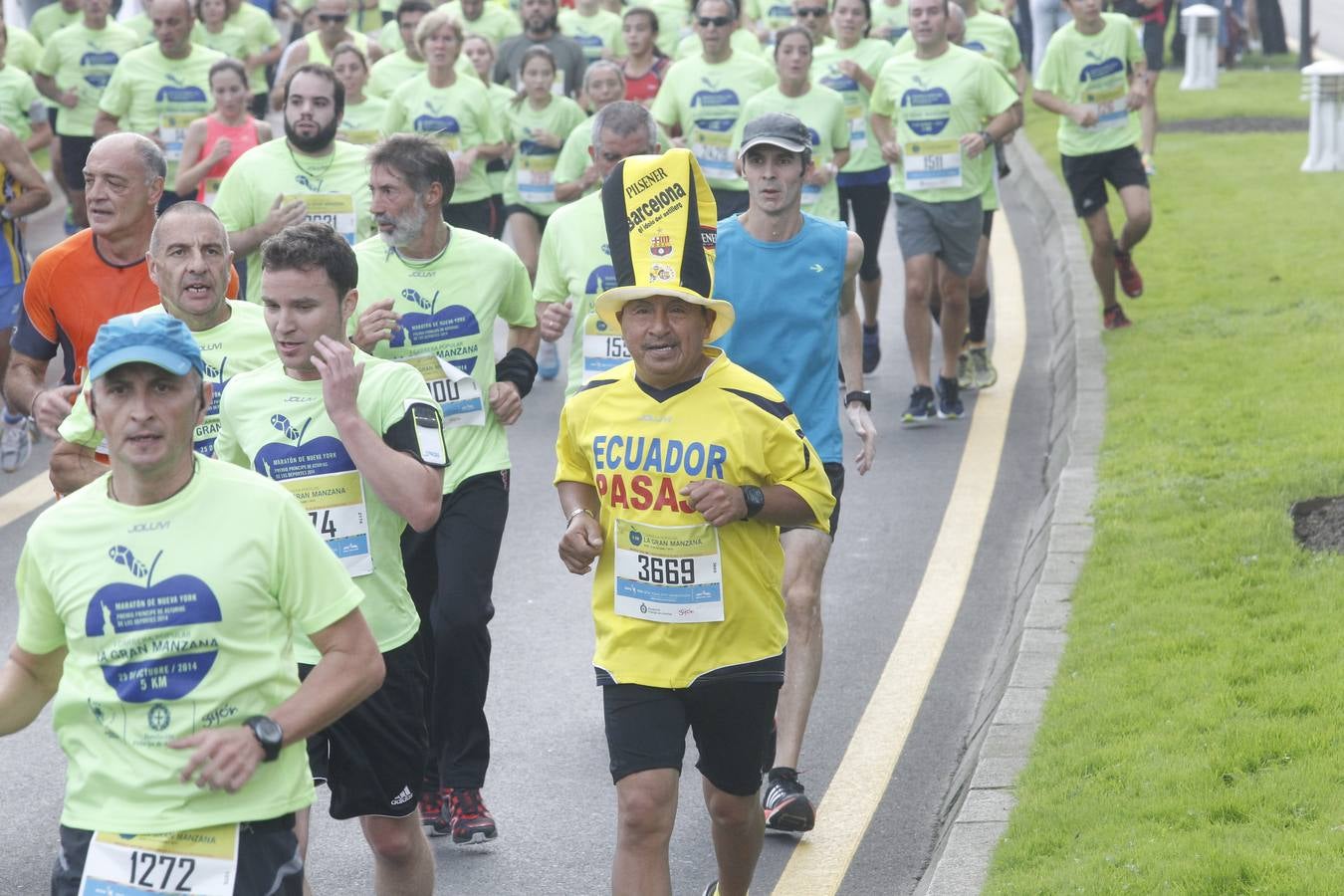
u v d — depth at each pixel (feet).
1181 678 28.94
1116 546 36.60
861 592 39.91
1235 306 59.47
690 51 81.87
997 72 53.98
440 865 27.86
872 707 33.65
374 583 23.85
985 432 52.80
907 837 28.32
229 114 54.34
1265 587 32.86
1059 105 58.75
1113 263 58.75
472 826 28.32
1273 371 49.90
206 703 17.92
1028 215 87.45
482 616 28.55
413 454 23.43
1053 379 58.44
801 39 54.85
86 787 18.11
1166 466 41.88
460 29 61.98
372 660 18.62
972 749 30.27
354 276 23.99
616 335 34.47
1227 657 29.66
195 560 17.93
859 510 45.91
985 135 53.16
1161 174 86.74
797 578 28.91
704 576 22.67
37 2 114.83
